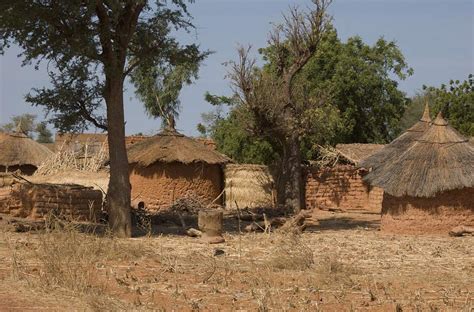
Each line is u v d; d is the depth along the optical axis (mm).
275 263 13359
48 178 27828
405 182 19953
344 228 22609
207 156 29328
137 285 11398
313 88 41250
